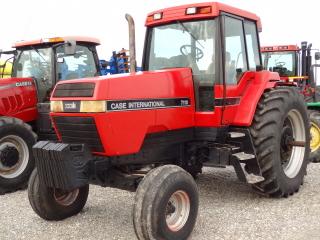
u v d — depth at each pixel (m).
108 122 3.80
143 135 4.12
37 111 7.06
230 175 6.45
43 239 4.14
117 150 3.91
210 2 4.70
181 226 3.95
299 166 5.54
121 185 4.30
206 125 4.70
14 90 6.77
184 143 4.84
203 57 4.83
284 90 5.30
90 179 4.11
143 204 3.68
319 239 3.93
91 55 7.64
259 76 5.27
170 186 3.78
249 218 4.53
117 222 4.57
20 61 7.47
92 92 3.79
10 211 5.08
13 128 6.16
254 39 5.57
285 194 5.24
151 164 4.53
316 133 7.32
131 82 4.02
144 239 3.71
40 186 4.48
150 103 4.17
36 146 4.04
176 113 4.48
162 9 5.11
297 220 4.43
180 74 4.58
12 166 6.19
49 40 7.04
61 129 4.14
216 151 4.83
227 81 4.87
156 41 5.27
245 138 5.00
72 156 3.87
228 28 4.94
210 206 4.96
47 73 7.08
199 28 4.88
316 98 9.62
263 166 5.02
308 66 11.02
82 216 4.78
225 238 4.02
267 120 4.99
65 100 4.00
